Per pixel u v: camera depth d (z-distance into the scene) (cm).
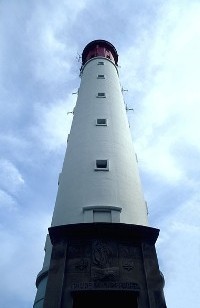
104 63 3759
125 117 2955
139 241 1759
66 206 2052
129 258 1678
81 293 1526
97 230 1769
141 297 1527
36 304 1775
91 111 2797
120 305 1518
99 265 1634
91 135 2520
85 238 1745
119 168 2256
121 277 1591
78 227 1775
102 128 2592
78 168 2262
